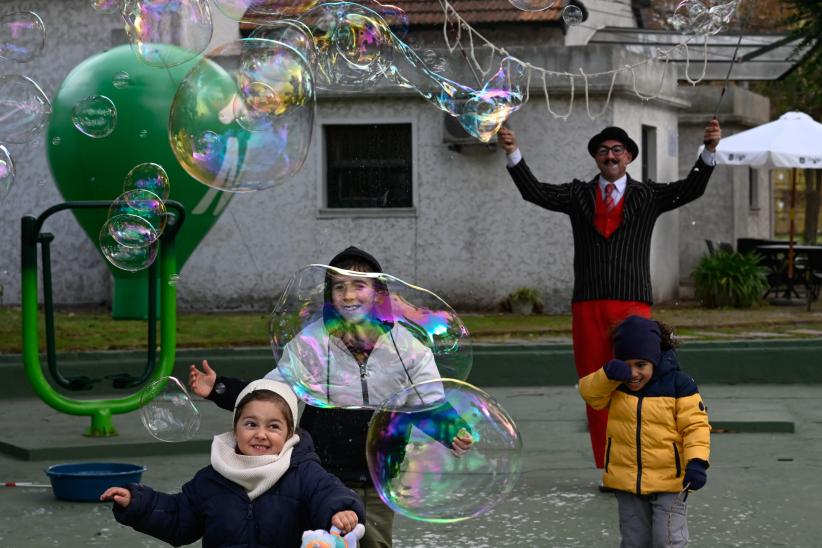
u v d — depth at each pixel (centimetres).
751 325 1217
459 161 1383
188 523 335
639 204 610
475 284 1389
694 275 1472
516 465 360
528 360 1033
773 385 1034
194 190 1180
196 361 998
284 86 545
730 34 1581
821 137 1475
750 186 2002
